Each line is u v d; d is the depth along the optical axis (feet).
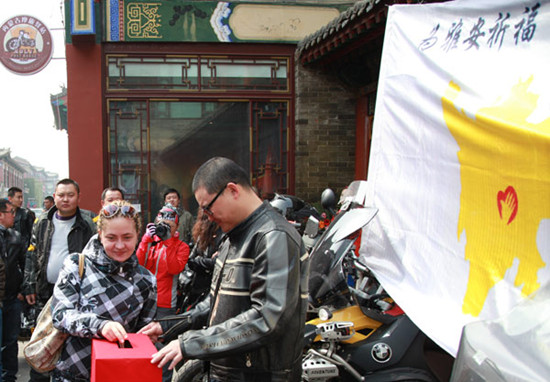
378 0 19.07
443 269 8.14
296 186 28.37
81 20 26.30
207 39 27.58
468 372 4.97
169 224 13.23
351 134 28.63
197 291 15.58
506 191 6.89
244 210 6.52
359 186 12.32
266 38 27.94
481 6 8.27
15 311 14.58
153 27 27.27
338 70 27.96
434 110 8.77
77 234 13.51
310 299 10.75
